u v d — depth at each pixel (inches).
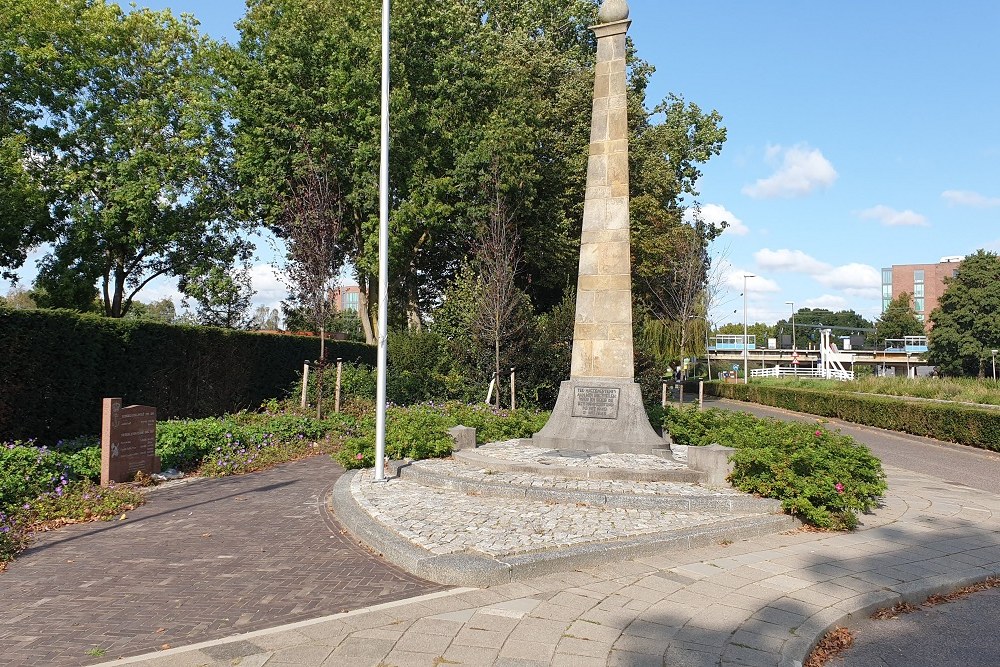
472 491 362.9
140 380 560.7
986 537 318.7
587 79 1195.3
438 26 1016.2
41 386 464.1
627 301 477.1
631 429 460.1
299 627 197.2
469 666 173.0
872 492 343.0
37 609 215.6
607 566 257.1
